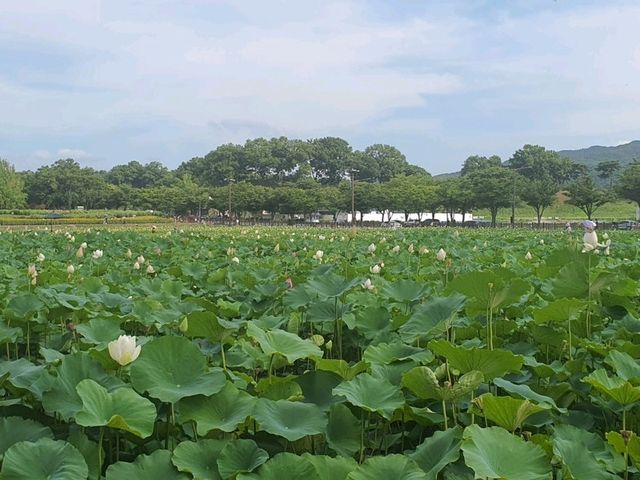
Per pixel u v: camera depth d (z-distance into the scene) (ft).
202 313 14.82
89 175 398.21
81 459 9.39
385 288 21.48
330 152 507.30
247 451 10.03
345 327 20.25
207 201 318.45
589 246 23.57
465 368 12.70
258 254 57.77
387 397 11.76
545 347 18.44
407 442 13.08
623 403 12.12
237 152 471.62
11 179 341.62
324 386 12.53
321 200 302.66
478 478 9.00
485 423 12.10
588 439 11.93
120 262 42.65
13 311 18.65
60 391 11.53
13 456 9.21
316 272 29.27
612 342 17.10
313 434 10.47
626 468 10.89
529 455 9.79
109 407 10.47
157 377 11.62
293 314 20.84
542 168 419.13
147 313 19.89
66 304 18.99
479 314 19.24
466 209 284.20
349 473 9.43
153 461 10.09
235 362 15.84
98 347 15.20
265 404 11.14
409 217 350.43
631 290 21.70
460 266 35.94
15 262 43.11
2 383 12.66
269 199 303.27
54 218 256.52
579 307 16.71
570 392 14.26
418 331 15.42
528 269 33.86
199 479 9.70
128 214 303.48
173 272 33.55
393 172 509.76
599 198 242.37
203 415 11.17
